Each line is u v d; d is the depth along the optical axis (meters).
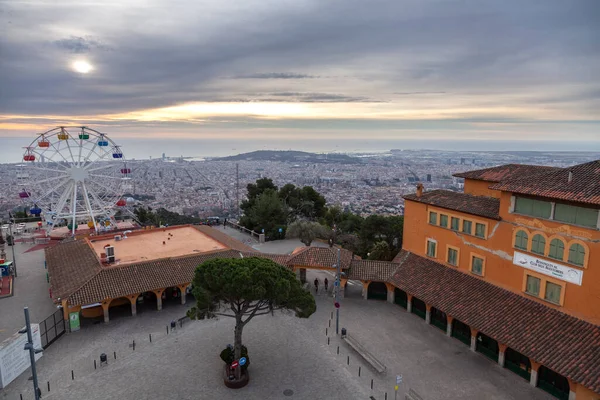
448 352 37.81
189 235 63.91
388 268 49.53
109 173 86.19
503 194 38.31
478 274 41.50
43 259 66.56
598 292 30.66
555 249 33.75
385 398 31.14
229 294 30.78
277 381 33.38
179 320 43.34
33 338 36.03
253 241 80.81
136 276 45.56
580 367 28.48
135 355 37.19
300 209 94.69
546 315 33.84
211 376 34.03
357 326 43.00
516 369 34.22
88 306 41.88
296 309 33.53
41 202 79.31
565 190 32.78
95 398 30.95
